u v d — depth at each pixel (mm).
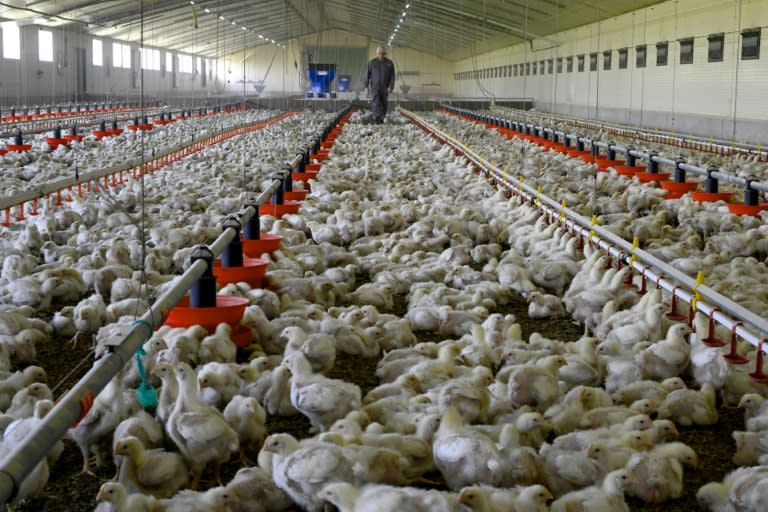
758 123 33938
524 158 31172
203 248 10375
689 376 9492
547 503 6512
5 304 11758
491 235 17484
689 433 8289
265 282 12617
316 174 26938
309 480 6215
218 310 10273
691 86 40781
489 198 22047
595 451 6730
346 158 33562
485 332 10125
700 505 6730
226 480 7242
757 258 15750
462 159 30750
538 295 12391
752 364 9125
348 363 10227
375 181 27641
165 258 14359
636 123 48406
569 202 20578
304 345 9047
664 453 7211
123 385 8320
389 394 8305
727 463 7637
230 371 8367
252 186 25141
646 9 46531
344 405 7672
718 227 17562
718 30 37719
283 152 34562
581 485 6633
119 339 6859
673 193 22594
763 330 8430
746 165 25219
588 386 8812
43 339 10539
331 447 6391
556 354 9453
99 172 21328
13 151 34438
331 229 17531
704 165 25781
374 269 14766
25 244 15742
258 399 8555
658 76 45156
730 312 9648
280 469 6352
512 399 8164
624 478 6457
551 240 15492
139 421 7133
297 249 15422
